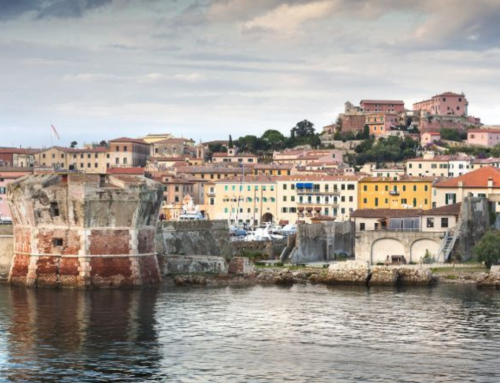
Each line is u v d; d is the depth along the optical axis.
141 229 148.50
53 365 100.12
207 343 110.31
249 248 193.75
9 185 149.25
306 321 123.50
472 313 129.88
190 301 137.25
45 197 145.00
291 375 97.31
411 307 134.62
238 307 133.12
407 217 198.12
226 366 100.44
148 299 138.25
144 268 148.88
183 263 159.75
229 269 162.88
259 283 159.50
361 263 161.12
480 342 111.69
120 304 133.38
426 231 187.62
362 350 107.69
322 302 138.62
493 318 126.31
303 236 192.00
